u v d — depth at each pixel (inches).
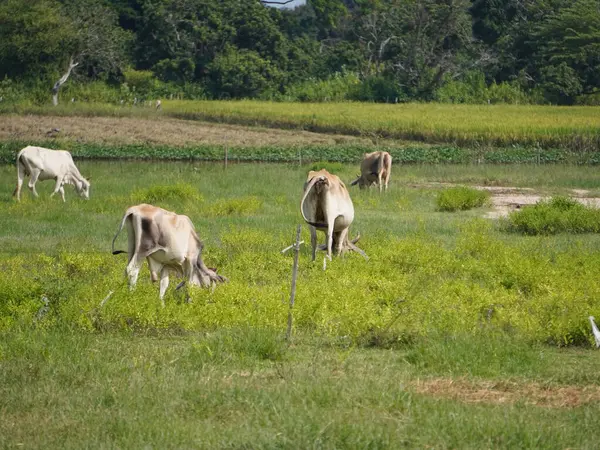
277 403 661.9
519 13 7632.9
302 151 3538.4
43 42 5777.6
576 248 1459.2
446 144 4050.2
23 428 623.5
